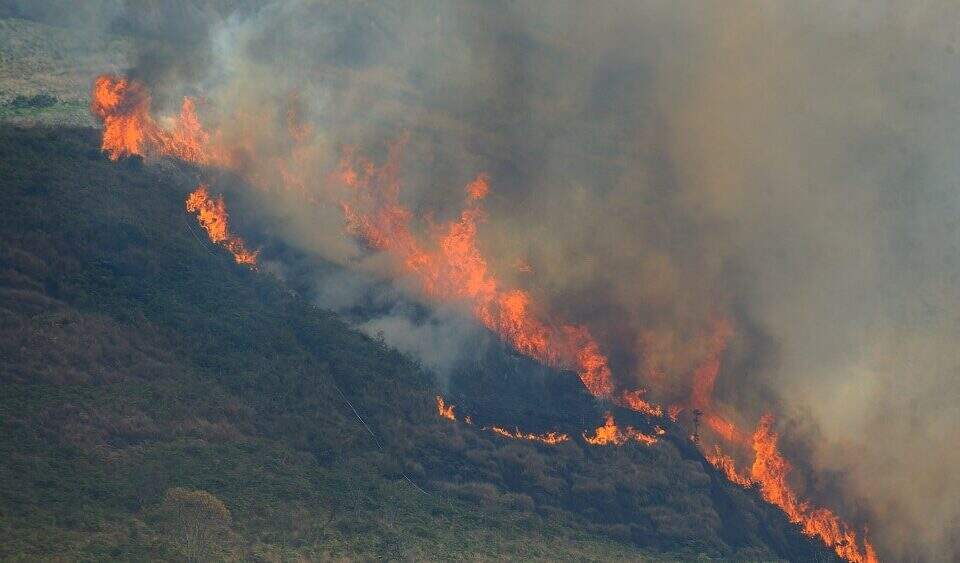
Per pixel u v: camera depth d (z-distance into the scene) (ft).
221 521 444.14
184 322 555.28
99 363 511.81
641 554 528.22
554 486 553.64
